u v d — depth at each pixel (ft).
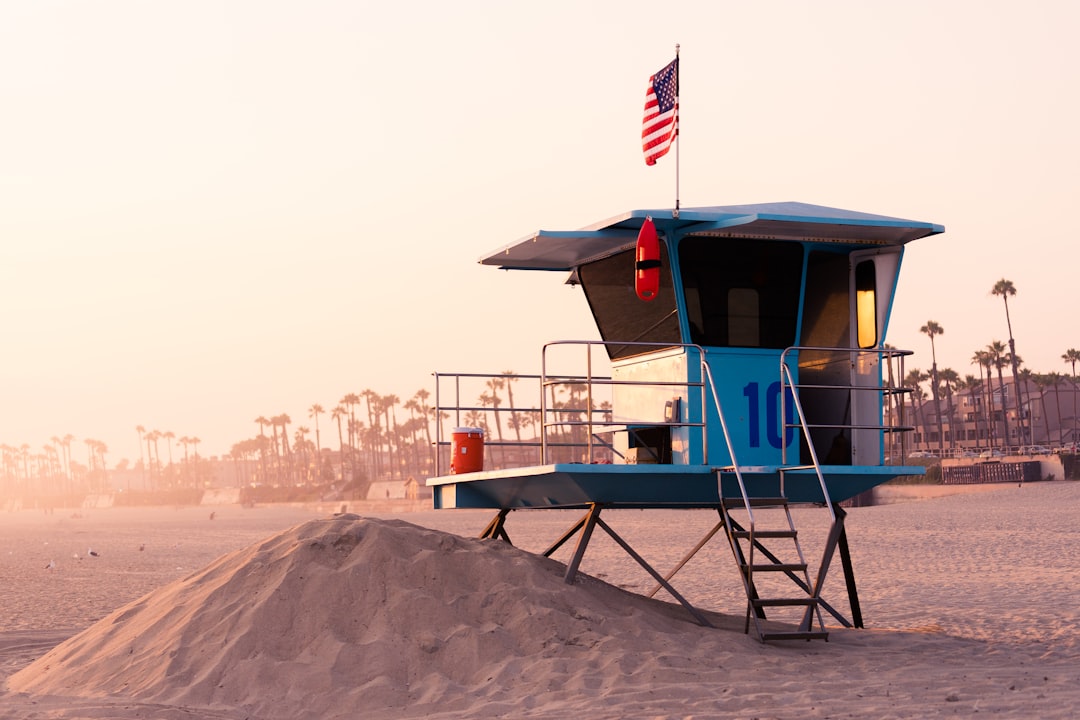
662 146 38.45
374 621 30.83
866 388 38.19
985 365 414.21
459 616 31.53
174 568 112.78
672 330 38.70
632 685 27.78
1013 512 159.12
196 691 28.30
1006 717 23.82
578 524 39.88
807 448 39.47
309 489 519.60
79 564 120.57
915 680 28.78
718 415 37.99
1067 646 37.55
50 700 28.37
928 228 37.63
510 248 41.22
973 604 58.95
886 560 92.99
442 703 27.12
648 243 35.68
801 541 115.14
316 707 27.27
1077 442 393.70
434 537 35.50
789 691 27.35
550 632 31.14
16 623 61.62
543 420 36.55
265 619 30.63
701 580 77.25
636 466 35.42
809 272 40.14
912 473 37.76
